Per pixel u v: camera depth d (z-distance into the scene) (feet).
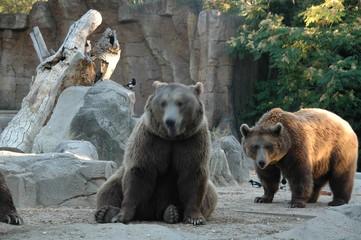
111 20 109.91
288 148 38.32
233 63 100.83
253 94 105.29
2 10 132.98
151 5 108.37
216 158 57.00
